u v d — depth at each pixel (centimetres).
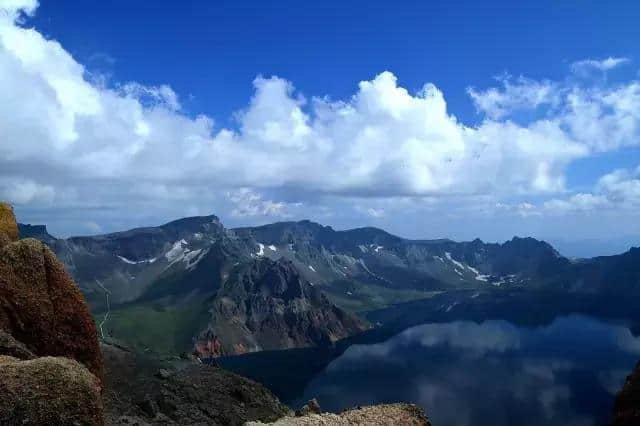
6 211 4288
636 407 2688
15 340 2834
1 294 2994
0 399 1947
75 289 3238
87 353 3192
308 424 3077
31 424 1938
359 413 3203
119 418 5494
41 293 3108
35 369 2077
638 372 2902
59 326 3111
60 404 2020
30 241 3222
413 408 3244
